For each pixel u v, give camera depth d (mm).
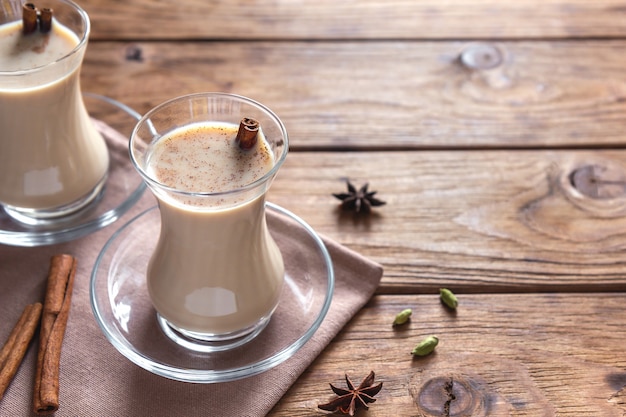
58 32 536
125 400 471
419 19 719
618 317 525
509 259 554
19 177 534
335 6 726
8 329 499
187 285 473
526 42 705
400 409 479
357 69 675
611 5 729
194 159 461
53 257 525
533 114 648
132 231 533
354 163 608
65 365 482
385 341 509
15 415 463
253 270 476
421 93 660
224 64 673
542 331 516
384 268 546
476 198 589
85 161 544
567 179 604
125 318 497
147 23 701
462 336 512
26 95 506
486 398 485
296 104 646
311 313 505
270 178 445
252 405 472
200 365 479
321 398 484
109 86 648
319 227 568
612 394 489
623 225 578
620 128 642
